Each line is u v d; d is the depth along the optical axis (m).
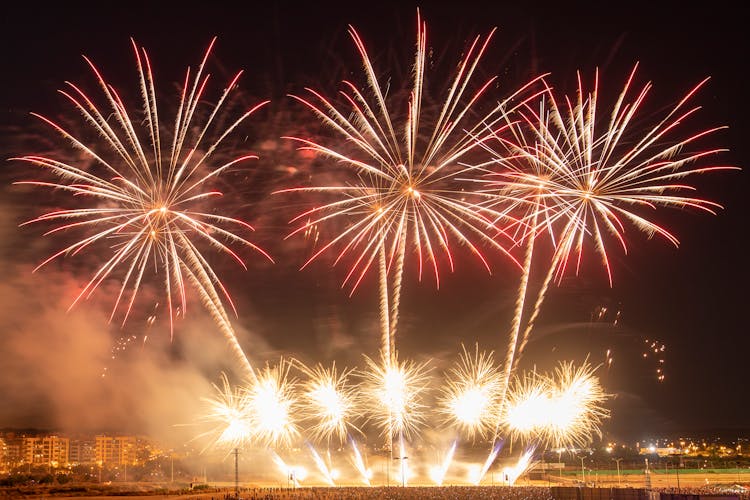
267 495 111.88
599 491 110.31
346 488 124.25
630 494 107.00
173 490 132.62
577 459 192.50
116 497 121.12
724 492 95.31
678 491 97.69
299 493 116.00
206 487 138.12
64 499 120.56
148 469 185.00
